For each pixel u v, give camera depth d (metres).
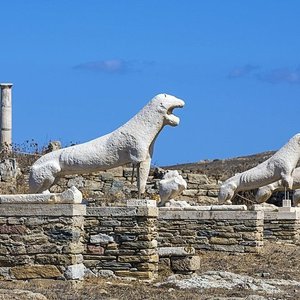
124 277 27.31
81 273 25.38
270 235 40.88
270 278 28.98
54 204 25.23
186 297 23.69
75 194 25.31
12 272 25.27
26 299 21.91
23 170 42.12
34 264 25.19
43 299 22.20
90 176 42.69
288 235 40.69
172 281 26.50
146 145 28.19
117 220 27.52
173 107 28.39
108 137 28.42
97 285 25.66
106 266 27.45
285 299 24.03
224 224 35.66
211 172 53.47
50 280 25.08
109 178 42.69
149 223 27.47
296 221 40.72
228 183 41.00
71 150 28.36
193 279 27.05
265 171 40.69
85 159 28.19
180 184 35.69
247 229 35.56
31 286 24.47
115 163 28.38
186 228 35.59
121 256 27.41
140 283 26.58
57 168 28.23
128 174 42.81
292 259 34.50
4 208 25.41
